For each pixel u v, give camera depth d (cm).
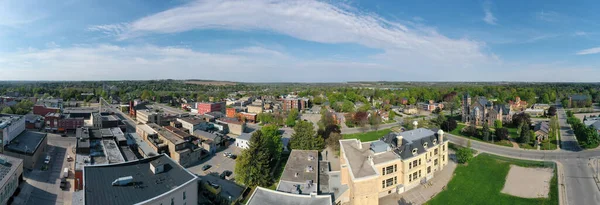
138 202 5334
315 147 10244
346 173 6969
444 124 14612
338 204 6412
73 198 6256
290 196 5831
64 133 13950
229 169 9600
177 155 9744
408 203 6862
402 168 7375
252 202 5541
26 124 14388
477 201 7006
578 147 11425
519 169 8819
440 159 8625
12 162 7581
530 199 7012
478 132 13412
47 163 9419
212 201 7312
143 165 6931
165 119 15950
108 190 5616
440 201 6994
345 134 14525
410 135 8350
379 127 16288
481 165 9100
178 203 5925
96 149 9631
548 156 10256
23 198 7094
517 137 12488
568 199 6988
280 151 10256
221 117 17538
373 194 6178
